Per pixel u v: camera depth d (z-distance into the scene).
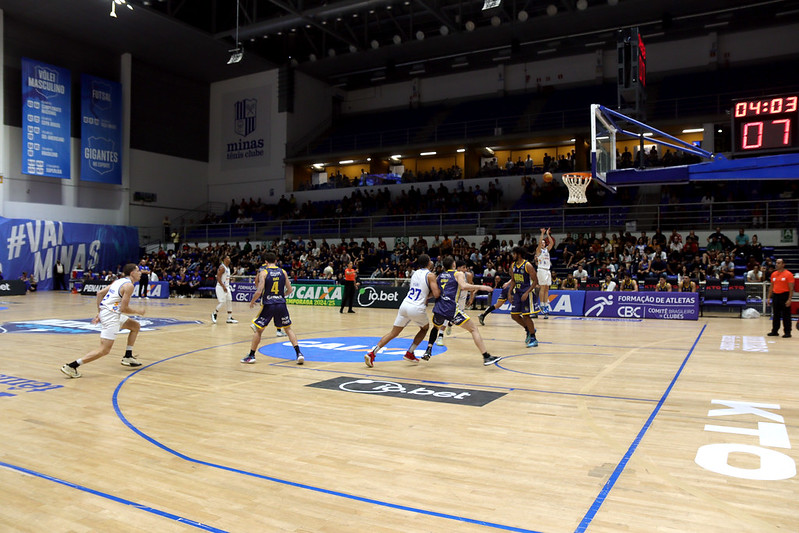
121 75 32.44
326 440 4.63
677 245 21.00
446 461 4.12
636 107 9.95
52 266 29.25
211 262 28.66
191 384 6.95
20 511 3.27
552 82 32.75
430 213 28.11
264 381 7.13
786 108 7.88
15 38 28.09
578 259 21.84
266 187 35.03
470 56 33.56
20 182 28.45
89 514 3.23
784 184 22.72
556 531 3.00
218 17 30.95
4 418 5.33
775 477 3.76
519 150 32.31
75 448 4.43
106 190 31.91
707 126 25.55
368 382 7.04
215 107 36.91
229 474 3.87
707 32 29.03
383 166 34.78
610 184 7.53
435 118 34.09
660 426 5.00
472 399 6.09
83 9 27.11
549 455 4.24
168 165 34.56
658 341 10.96
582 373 7.59
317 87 36.50
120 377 7.39
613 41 30.42
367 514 3.23
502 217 27.06
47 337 11.44
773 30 27.88
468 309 20.22
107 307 7.47
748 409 5.59
